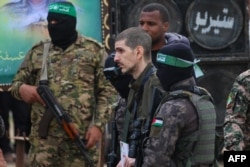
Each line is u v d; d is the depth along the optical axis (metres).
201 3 19.56
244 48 19.89
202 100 10.73
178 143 10.62
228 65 19.89
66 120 13.91
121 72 12.15
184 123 10.55
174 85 10.80
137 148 11.24
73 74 14.13
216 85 19.84
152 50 14.37
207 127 10.70
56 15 14.04
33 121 14.23
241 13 19.75
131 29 11.92
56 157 14.12
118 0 19.09
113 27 19.12
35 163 14.20
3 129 12.71
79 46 14.23
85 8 18.72
